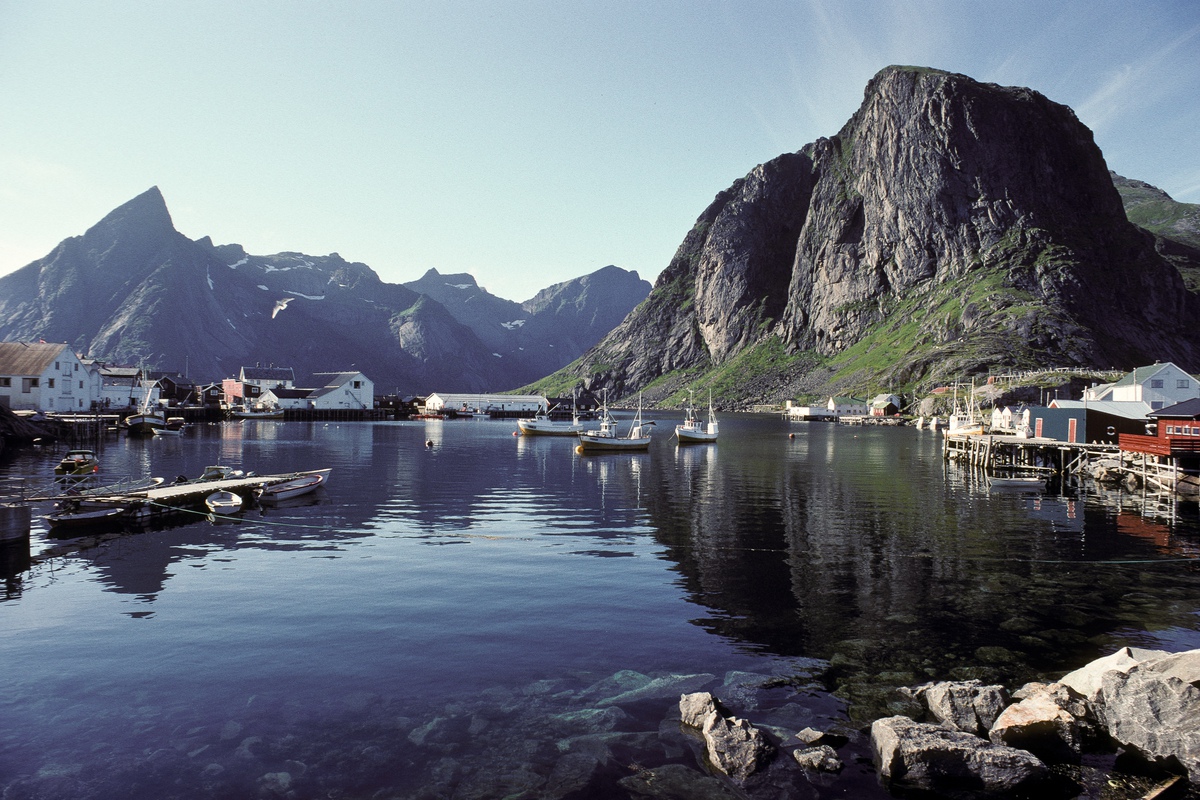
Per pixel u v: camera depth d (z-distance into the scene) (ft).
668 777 42.60
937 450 334.03
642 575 88.89
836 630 68.08
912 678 56.70
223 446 319.27
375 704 51.49
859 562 97.25
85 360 535.19
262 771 42.55
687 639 65.26
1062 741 45.42
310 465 238.89
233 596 78.13
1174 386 310.65
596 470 231.50
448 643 63.72
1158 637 66.44
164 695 52.60
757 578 87.71
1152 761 44.34
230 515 134.10
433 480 197.67
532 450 322.34
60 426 336.70
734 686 55.06
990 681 56.18
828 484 194.59
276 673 56.75
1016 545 109.81
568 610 73.67
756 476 215.51
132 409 489.26
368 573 88.99
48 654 60.29
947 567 94.53
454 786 41.34
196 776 41.91
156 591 80.12
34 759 43.52
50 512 135.54
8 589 80.84
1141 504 157.89
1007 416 363.76
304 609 73.36
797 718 49.98
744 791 41.29
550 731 47.91
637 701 52.44
